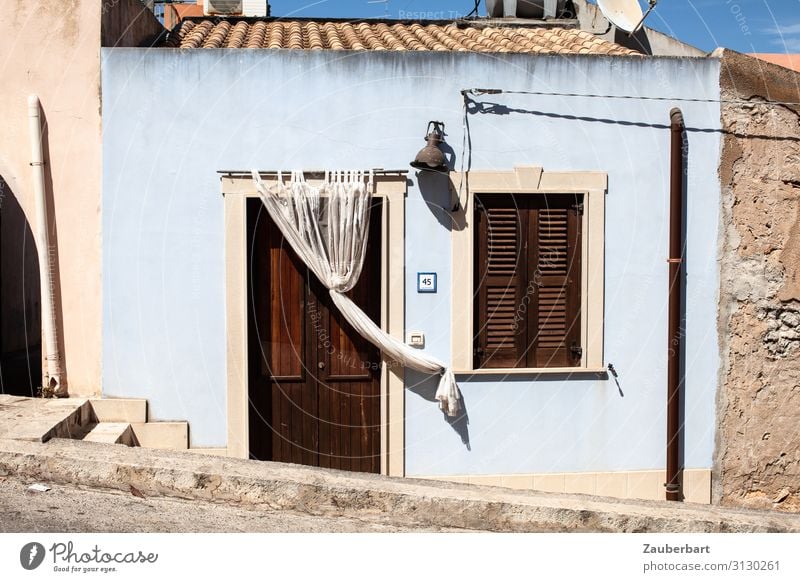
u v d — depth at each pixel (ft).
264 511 18.08
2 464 18.34
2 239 29.17
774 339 23.89
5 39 22.25
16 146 22.50
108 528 16.26
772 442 23.93
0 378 28.43
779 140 23.70
